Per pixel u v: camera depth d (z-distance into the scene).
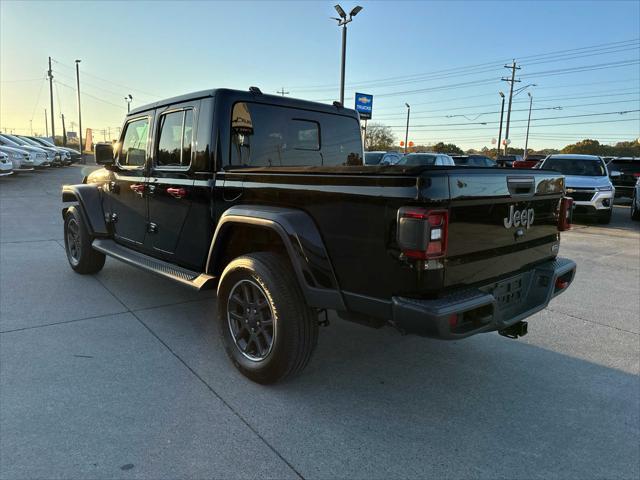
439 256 2.43
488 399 3.12
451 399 3.10
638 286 6.07
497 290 2.97
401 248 2.44
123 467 2.31
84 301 4.85
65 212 5.87
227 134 3.66
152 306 4.74
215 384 3.19
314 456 2.46
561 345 4.06
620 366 3.67
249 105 3.81
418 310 2.41
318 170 2.83
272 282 2.98
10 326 4.11
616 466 2.46
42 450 2.42
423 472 2.36
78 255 5.79
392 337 4.15
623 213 15.87
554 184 3.35
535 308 3.11
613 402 3.12
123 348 3.72
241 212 3.20
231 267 3.26
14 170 20.45
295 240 2.86
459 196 2.48
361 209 2.62
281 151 4.06
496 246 2.87
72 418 2.72
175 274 3.92
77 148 65.56
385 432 2.70
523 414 2.94
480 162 20.69
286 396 3.07
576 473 2.39
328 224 2.81
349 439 2.62
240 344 3.36
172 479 2.25
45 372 3.27
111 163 4.94
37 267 6.21
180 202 3.95
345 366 3.56
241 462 2.39
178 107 3.98
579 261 7.60
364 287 2.68
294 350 2.99
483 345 4.03
